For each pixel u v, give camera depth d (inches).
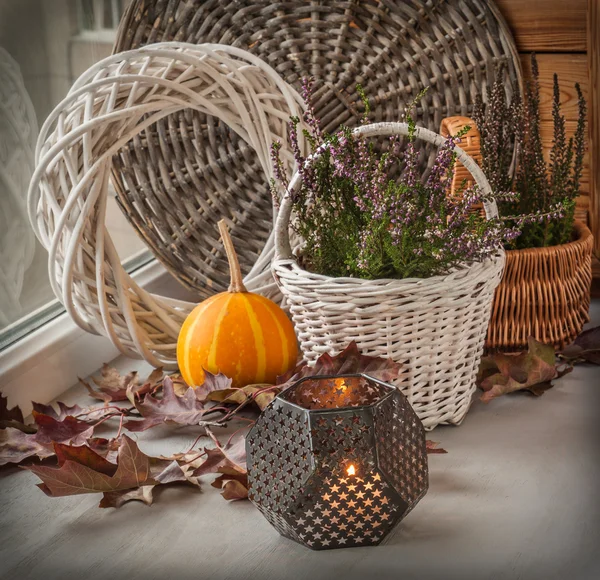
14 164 61.7
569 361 59.1
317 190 54.8
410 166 53.9
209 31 64.3
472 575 48.3
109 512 51.7
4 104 61.0
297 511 48.9
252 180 64.8
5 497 52.7
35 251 62.8
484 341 57.0
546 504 51.0
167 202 65.4
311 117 55.3
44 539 50.5
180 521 51.1
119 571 49.1
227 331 56.4
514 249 59.7
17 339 60.4
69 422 54.9
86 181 57.8
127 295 59.8
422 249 52.9
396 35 62.4
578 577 48.1
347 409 48.6
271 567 49.0
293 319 55.1
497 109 59.7
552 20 63.0
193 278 66.0
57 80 64.5
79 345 61.3
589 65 63.0
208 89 60.8
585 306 60.6
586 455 53.3
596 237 64.5
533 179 59.8
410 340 53.3
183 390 58.4
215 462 52.6
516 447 53.9
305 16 63.1
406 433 49.5
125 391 58.3
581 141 59.7
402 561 49.0
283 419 49.1
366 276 53.8
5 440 54.5
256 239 65.4
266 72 61.6
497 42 62.0
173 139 64.9
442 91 62.5
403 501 49.1
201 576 48.8
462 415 55.4
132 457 51.7
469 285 53.2
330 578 48.4
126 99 59.7
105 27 67.8
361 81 63.0
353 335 53.6
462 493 51.7
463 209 53.2
